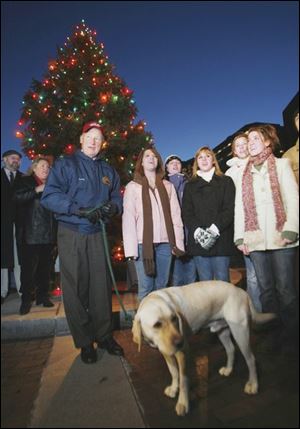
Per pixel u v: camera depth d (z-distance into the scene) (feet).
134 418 5.68
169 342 5.54
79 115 17.57
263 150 8.30
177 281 10.48
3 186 11.59
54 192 8.09
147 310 5.93
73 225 8.14
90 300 8.53
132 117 19.47
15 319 10.44
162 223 9.53
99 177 8.66
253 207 8.14
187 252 9.96
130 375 7.39
